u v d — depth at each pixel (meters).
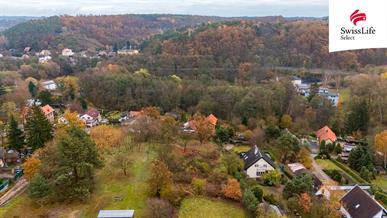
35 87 149.50
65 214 53.78
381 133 87.25
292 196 62.50
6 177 73.38
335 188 66.44
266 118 107.12
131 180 63.28
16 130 81.75
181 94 131.50
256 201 55.41
